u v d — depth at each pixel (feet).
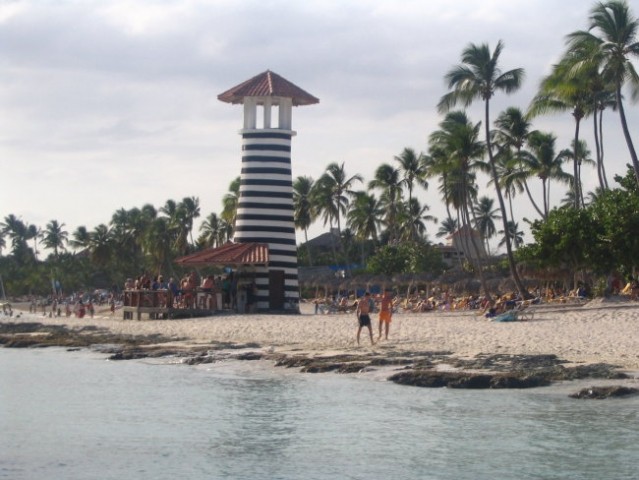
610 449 65.16
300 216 374.43
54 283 436.35
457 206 311.47
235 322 161.99
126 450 68.18
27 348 145.18
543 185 260.21
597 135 211.20
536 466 61.26
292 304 193.98
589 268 182.91
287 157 195.72
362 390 90.17
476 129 231.30
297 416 79.00
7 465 64.13
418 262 329.93
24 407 86.22
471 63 191.83
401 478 59.47
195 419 79.15
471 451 65.41
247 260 185.88
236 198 344.90
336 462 63.62
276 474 61.00
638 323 130.00
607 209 174.91
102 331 169.68
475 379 89.40
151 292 189.67
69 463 64.49
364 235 382.83
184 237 428.15
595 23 161.89
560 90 180.55
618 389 82.69
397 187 354.13
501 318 143.64
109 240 453.17
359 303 121.90
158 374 107.14
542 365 96.68
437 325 142.10
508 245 193.36
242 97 198.08
